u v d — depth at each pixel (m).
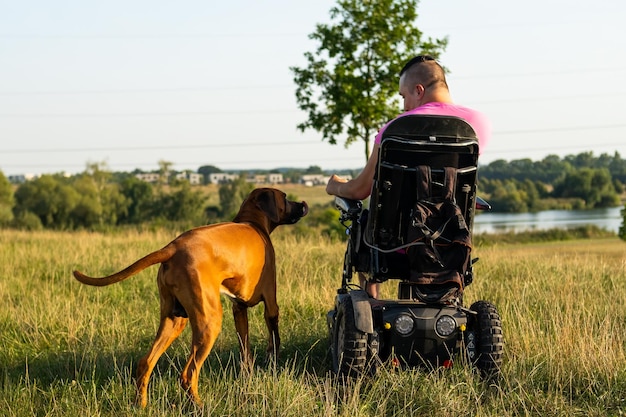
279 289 8.59
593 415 4.61
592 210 127.69
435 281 4.83
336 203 5.66
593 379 5.07
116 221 77.75
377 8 17.75
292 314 7.56
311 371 5.76
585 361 5.28
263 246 5.61
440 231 4.80
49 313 7.61
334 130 18.39
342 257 11.31
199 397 4.89
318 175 140.00
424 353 5.01
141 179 87.62
